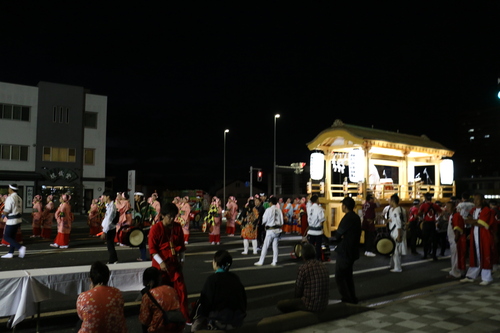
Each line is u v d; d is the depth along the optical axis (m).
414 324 5.78
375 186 15.72
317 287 5.78
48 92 35.66
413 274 9.94
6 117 33.94
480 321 5.93
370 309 6.55
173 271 5.61
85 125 37.47
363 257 12.68
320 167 16.30
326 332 5.42
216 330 4.62
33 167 34.84
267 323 5.29
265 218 10.83
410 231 13.49
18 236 14.00
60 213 13.70
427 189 18.48
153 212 12.09
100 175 37.81
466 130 104.00
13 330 5.11
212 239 15.48
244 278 9.19
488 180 68.88
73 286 5.43
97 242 15.39
